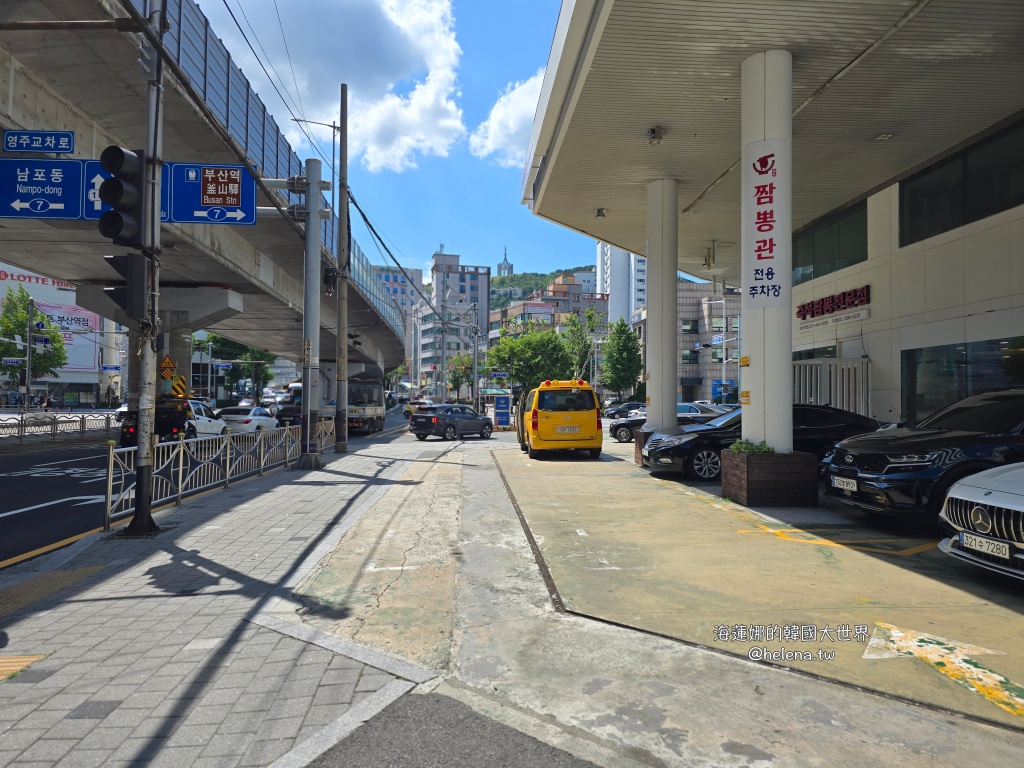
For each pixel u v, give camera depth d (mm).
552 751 2926
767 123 9312
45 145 9781
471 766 2814
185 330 28609
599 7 8883
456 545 6812
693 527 7395
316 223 15258
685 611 4598
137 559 6426
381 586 5461
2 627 4617
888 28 8836
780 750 2867
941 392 13070
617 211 17250
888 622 4320
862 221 15789
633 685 3527
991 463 6410
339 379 19078
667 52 9516
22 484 12297
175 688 3623
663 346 14656
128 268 7254
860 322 15727
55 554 6676
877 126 11844
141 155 7309
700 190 15484
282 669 3865
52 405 60469
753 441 9062
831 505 8812
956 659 3742
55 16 10586
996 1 8203
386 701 3439
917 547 6383
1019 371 11172
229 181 12703
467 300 143625
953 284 12742
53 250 19672
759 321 9086
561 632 4309
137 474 7559
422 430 27203
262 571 5973
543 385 16453
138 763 2877
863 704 3254
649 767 2785
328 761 2871
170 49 12703
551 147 13875
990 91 10539
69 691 3600
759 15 8570
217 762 2883
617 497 9625
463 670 3795
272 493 10594
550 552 6352
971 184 12359
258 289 26016
